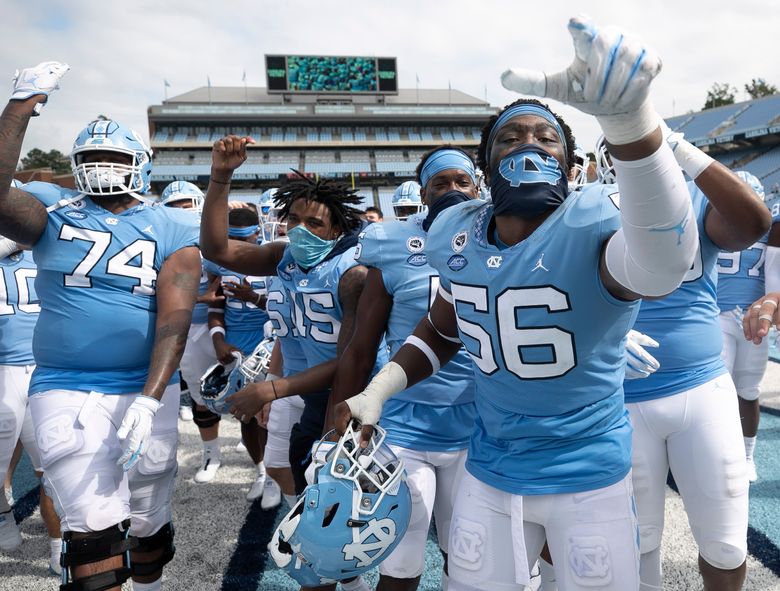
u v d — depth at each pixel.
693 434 2.11
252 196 36.81
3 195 2.06
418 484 2.09
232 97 43.59
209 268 4.11
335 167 38.56
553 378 1.49
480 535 1.65
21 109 2.08
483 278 1.50
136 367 2.34
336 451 1.66
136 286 2.29
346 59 41.28
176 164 37.22
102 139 2.28
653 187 1.06
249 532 3.38
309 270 2.49
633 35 0.95
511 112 1.53
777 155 30.16
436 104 41.25
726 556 2.06
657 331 2.15
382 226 2.24
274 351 3.32
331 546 1.61
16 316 3.09
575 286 1.38
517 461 1.60
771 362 6.71
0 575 2.97
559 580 1.60
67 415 2.16
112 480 2.16
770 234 3.54
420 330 1.89
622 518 1.56
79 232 2.26
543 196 1.38
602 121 1.04
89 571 2.06
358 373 2.14
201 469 4.27
